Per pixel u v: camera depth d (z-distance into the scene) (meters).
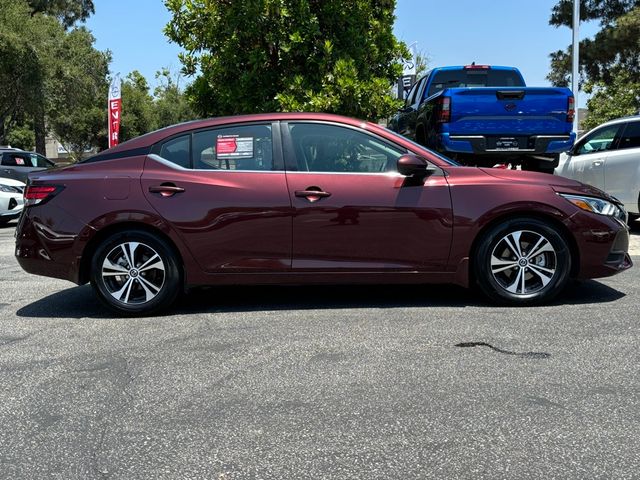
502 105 8.44
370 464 2.82
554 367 3.90
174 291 5.24
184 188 5.13
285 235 5.11
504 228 5.14
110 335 4.78
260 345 4.44
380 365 3.99
